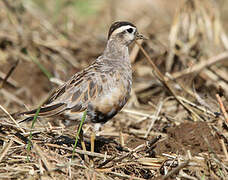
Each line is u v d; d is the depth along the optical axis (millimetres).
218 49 18656
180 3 19062
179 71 18016
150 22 22453
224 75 17531
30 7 20906
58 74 17953
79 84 10977
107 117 11320
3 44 18688
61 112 10703
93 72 11234
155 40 19234
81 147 11836
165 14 23266
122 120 14664
